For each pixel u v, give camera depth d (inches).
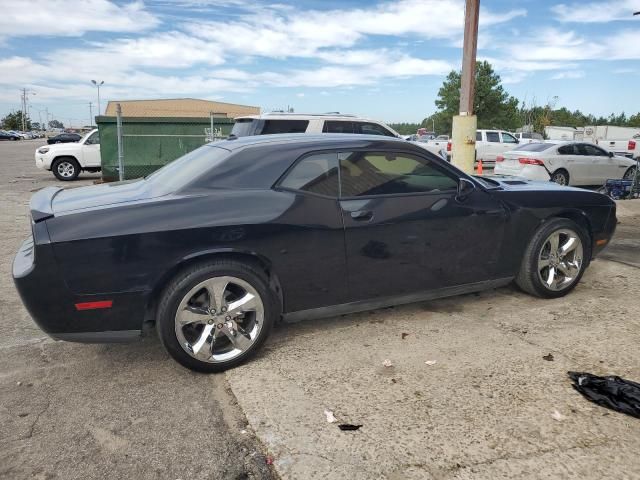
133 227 120.5
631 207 365.7
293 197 135.6
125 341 126.1
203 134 566.3
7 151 1475.1
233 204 129.9
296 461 94.4
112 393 121.3
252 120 381.7
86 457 97.6
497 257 165.9
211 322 128.0
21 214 370.6
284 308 138.9
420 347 141.3
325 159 142.1
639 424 104.0
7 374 131.2
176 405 115.6
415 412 109.3
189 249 123.8
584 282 195.8
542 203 170.2
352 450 97.2
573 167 538.0
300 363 133.2
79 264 117.2
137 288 121.5
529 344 141.9
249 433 104.7
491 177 196.9
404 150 151.9
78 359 139.7
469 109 335.9
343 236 140.3
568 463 92.7
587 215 179.2
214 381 126.8
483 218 160.2
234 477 91.9
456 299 179.3
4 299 187.9
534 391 116.9
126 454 98.3
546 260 173.5
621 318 159.2
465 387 119.1
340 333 151.7
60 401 117.8
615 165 563.2
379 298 150.5
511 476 89.6
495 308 169.9
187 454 98.3
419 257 152.5
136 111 2009.1
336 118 385.1
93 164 642.2
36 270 115.7
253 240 129.4
